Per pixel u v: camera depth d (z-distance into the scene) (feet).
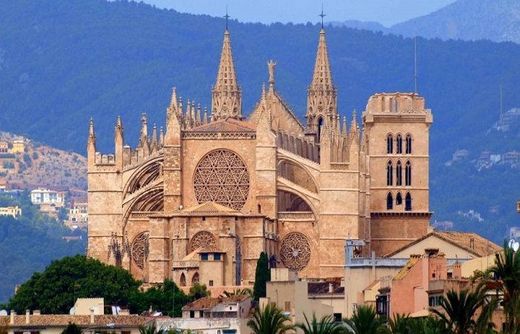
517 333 605.73
